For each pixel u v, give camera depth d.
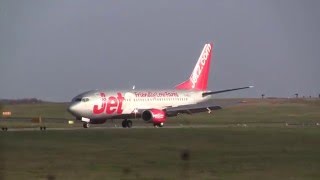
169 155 163.75
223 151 175.25
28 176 121.06
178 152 171.62
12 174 123.75
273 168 135.12
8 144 182.12
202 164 143.50
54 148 180.25
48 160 149.00
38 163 142.50
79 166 138.00
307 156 161.50
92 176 121.81
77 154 165.38
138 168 135.25
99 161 148.62
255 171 130.38
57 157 156.25
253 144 199.50
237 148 185.62
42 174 124.19
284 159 153.75
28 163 142.00
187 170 131.00
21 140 199.38
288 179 118.00
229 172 128.25
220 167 137.00
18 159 149.12
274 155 163.88
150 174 125.06
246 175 124.00
